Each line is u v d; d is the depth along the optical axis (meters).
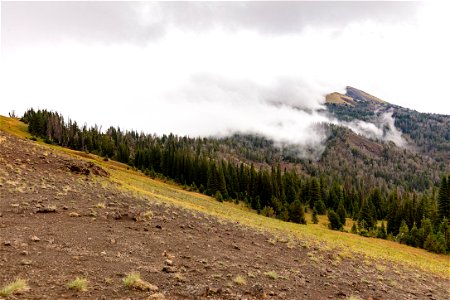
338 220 87.75
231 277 13.28
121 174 81.81
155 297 9.20
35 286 8.86
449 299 18.11
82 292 8.95
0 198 19.45
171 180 129.88
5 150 38.12
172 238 18.38
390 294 16.12
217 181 114.94
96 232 16.20
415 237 73.38
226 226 28.19
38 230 14.68
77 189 28.27
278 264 17.91
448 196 83.75
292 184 133.12
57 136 133.75
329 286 15.22
